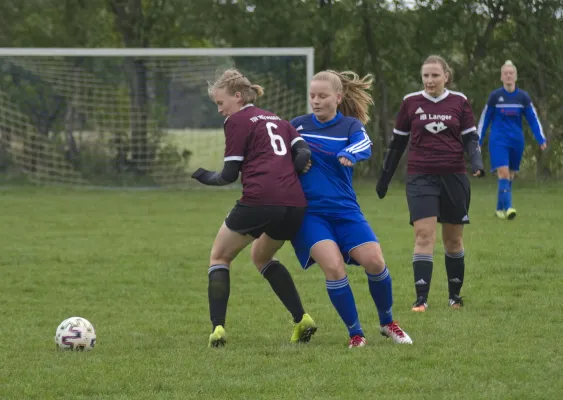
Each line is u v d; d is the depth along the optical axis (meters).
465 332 18.06
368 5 56.53
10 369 15.44
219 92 17.41
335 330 18.92
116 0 61.34
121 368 15.38
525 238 32.44
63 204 46.25
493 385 13.97
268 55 52.88
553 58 57.78
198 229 36.62
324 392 13.77
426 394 13.50
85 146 56.59
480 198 48.16
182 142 57.19
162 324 19.89
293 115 56.94
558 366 15.08
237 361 15.81
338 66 59.09
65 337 17.00
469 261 27.73
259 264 17.94
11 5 60.41
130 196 50.75
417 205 21.20
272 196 16.58
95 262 28.86
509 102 37.16
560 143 57.62
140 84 56.62
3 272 27.05
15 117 56.22
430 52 58.12
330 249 16.69
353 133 17.06
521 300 21.83
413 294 23.05
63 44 62.22
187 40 64.31
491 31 58.34
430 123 21.06
